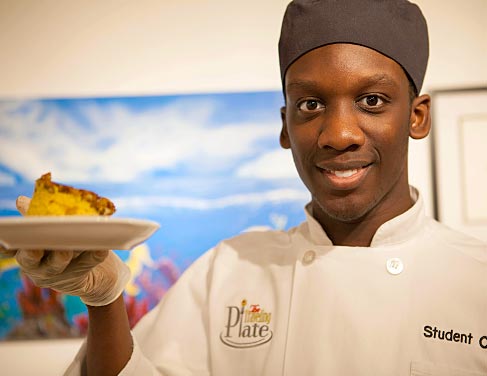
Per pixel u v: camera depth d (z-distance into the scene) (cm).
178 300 104
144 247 184
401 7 89
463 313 85
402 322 86
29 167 188
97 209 65
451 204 178
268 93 184
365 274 91
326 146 82
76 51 191
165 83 188
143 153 186
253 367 93
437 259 90
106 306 79
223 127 185
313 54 85
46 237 58
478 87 178
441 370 82
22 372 184
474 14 180
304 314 92
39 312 185
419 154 181
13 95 190
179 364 97
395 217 91
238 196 183
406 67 88
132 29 190
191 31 189
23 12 193
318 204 93
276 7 188
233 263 105
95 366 81
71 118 188
